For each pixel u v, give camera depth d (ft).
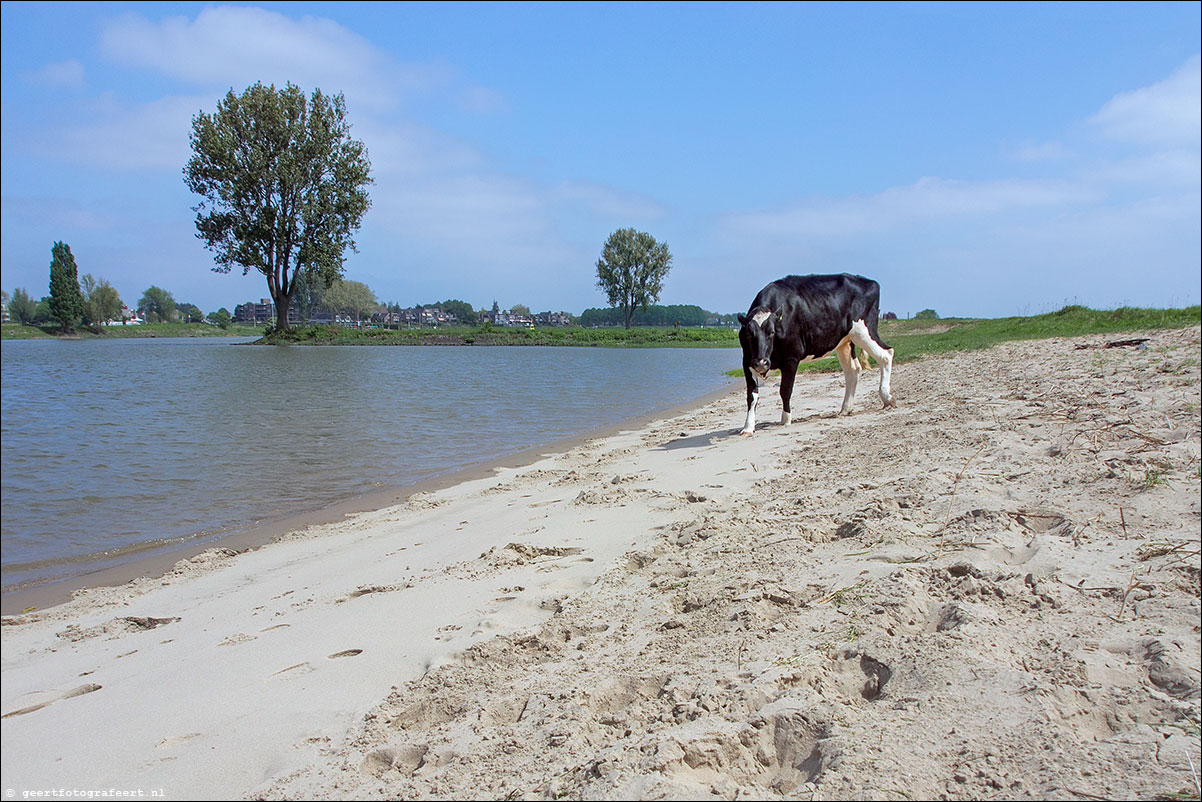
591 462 33.65
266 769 10.15
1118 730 8.41
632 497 23.52
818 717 8.84
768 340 33.50
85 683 14.26
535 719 10.03
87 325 308.81
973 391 37.91
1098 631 10.48
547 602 15.05
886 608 11.54
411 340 218.79
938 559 13.57
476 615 14.94
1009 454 20.86
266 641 15.10
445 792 8.70
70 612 18.97
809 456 26.66
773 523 17.63
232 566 21.93
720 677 10.23
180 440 45.11
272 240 198.70
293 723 11.34
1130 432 21.52
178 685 13.38
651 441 38.37
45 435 47.21
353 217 200.75
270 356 150.82
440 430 48.03
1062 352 52.90
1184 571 11.94
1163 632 10.18
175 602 19.02
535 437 44.65
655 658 11.53
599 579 15.94
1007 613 11.29
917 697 9.11
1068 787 7.22
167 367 114.52
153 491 32.27
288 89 190.29
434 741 10.06
